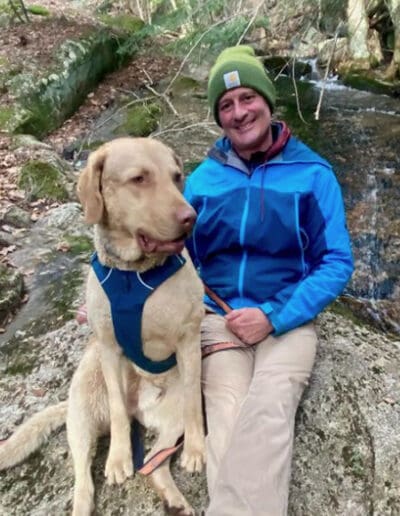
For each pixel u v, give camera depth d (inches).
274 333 92.4
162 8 471.5
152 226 76.7
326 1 321.4
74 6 514.0
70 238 174.2
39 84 312.2
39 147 248.2
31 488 90.9
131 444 89.0
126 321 82.5
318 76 372.2
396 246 178.7
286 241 95.4
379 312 151.4
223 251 100.7
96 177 79.7
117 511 84.0
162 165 78.9
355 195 211.6
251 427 76.2
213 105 101.3
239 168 98.4
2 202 196.7
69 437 88.2
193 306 84.2
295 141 99.0
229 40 281.1
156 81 384.2
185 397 85.7
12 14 411.5
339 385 101.7
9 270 148.9
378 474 86.7
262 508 69.6
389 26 371.9
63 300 138.4
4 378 115.3
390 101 320.2
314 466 87.8
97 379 90.7
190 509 79.4
